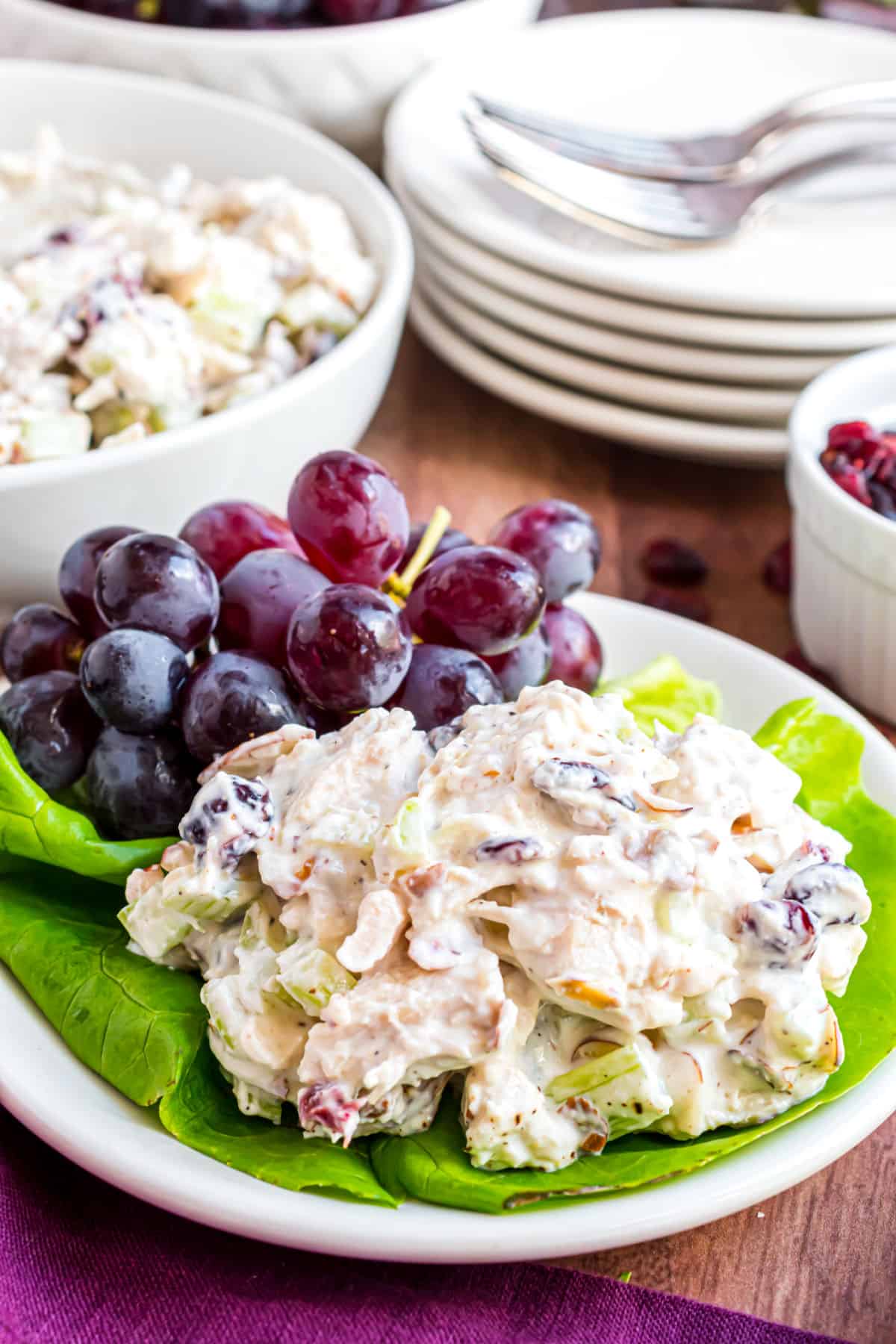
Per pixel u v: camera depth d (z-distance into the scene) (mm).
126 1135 438
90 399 610
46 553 582
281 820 456
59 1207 455
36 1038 457
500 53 822
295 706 482
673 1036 444
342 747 465
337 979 439
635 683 531
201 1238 449
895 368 639
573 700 459
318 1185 432
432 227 710
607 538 686
